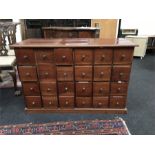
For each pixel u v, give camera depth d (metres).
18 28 3.90
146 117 1.83
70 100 1.86
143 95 2.29
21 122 1.76
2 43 2.27
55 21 4.00
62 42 1.76
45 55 1.64
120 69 1.68
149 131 1.62
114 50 1.59
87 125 1.71
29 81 1.77
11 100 2.18
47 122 1.76
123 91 1.79
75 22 4.05
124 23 4.52
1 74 2.75
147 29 4.57
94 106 1.89
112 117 1.83
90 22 4.28
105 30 4.55
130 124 1.72
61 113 1.91
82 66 1.68
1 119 1.81
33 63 1.68
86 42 1.74
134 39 4.02
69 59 1.64
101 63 1.65
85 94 1.82
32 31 4.03
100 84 1.76
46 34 3.14
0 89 2.46
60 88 1.80
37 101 1.88
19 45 1.60
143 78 2.86
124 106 1.88
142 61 3.89
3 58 2.20
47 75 1.73
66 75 1.72
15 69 2.21
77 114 1.89
